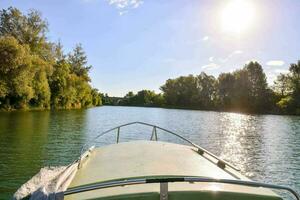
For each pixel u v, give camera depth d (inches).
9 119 1346.0
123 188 149.4
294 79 3316.9
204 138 1028.5
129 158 214.4
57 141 792.3
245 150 814.5
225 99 4010.8
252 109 3678.6
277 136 1147.9
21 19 2261.3
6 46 1727.4
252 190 150.9
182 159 215.0
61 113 2026.3
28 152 636.7
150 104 5585.6
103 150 259.6
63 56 2763.3
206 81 4554.6
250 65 3750.0
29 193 229.0
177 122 1758.1
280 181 520.1
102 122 1502.2
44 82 2188.7
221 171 199.2
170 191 141.3
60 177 181.9
